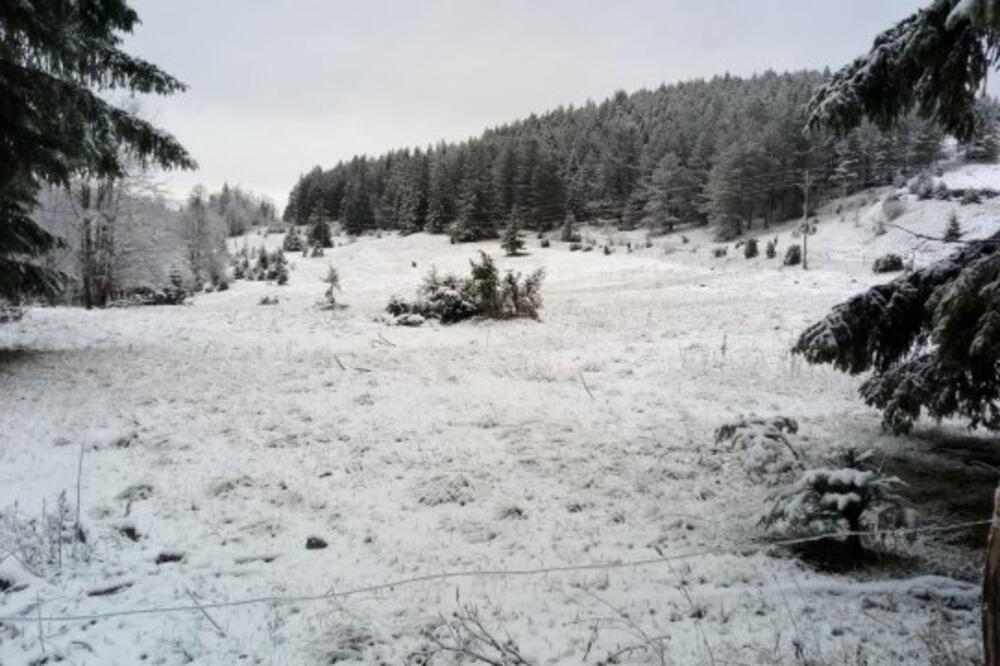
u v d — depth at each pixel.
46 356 14.74
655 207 80.56
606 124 114.75
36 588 5.58
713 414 11.07
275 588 5.80
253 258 73.94
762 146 71.94
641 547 6.66
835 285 30.55
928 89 6.36
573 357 15.80
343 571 6.15
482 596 5.64
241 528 7.02
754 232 71.69
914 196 56.75
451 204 82.75
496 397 12.16
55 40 11.95
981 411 7.30
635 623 5.18
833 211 71.06
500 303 22.27
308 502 7.73
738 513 7.44
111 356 15.00
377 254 68.75
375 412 11.19
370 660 4.72
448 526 7.16
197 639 4.94
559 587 5.81
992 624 2.70
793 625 5.07
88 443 9.33
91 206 33.06
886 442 9.59
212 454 9.13
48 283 14.21
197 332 19.56
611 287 35.97
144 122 13.79
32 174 13.14
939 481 8.16
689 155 90.06
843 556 6.30
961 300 5.65
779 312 22.52
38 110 12.26
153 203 36.66
